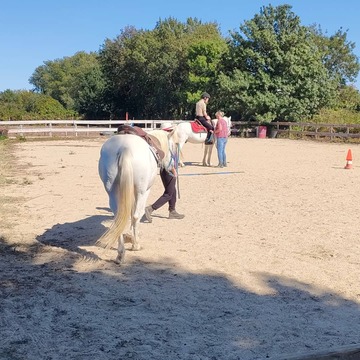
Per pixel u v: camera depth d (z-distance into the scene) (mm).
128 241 7465
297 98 37719
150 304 5418
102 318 5043
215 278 6270
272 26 38625
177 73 55469
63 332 4715
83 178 15211
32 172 16625
